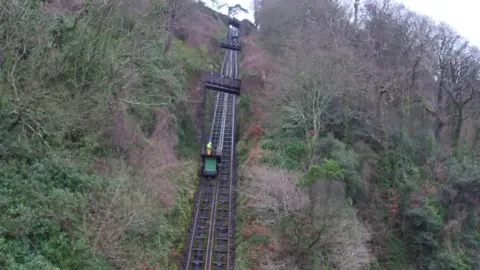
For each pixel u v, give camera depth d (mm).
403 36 49875
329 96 35844
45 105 19984
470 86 47719
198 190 33469
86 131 23719
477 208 34969
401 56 48031
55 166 19578
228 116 49906
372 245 31859
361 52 45000
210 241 26984
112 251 18875
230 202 32125
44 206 17359
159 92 34750
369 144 38906
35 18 21938
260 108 44406
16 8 19406
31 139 19172
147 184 25109
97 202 19484
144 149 28516
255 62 54906
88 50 22516
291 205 24641
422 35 51469
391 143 38938
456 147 41844
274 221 25438
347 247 23969
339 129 38438
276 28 56375
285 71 36312
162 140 32312
